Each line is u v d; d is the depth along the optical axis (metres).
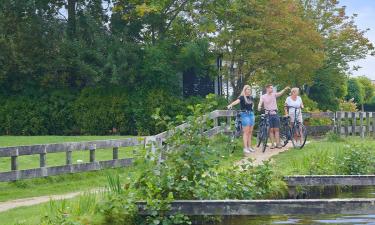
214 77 39.28
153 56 37.75
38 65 38.94
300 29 38.06
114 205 11.46
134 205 11.66
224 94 40.69
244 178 14.58
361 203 11.41
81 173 18.53
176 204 11.76
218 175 14.02
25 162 20.69
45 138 31.64
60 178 17.95
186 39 39.25
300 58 38.34
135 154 12.53
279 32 37.00
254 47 37.25
